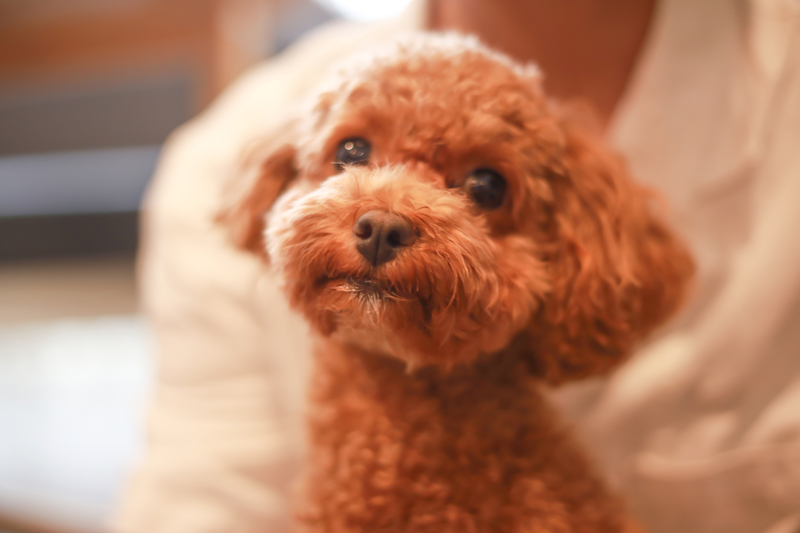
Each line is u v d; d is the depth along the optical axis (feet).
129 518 1.39
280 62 1.66
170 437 1.43
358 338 1.08
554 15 1.35
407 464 1.10
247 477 1.41
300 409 1.35
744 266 1.29
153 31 2.06
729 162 1.29
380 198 1.01
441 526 1.07
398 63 1.11
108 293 2.48
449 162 1.09
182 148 1.61
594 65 1.39
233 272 1.45
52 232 2.45
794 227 1.24
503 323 1.05
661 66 1.31
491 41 1.40
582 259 1.15
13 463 2.45
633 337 1.19
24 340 2.89
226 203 1.31
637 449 1.36
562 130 1.20
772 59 1.27
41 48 2.28
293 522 1.19
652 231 1.24
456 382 1.13
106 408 2.84
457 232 1.01
